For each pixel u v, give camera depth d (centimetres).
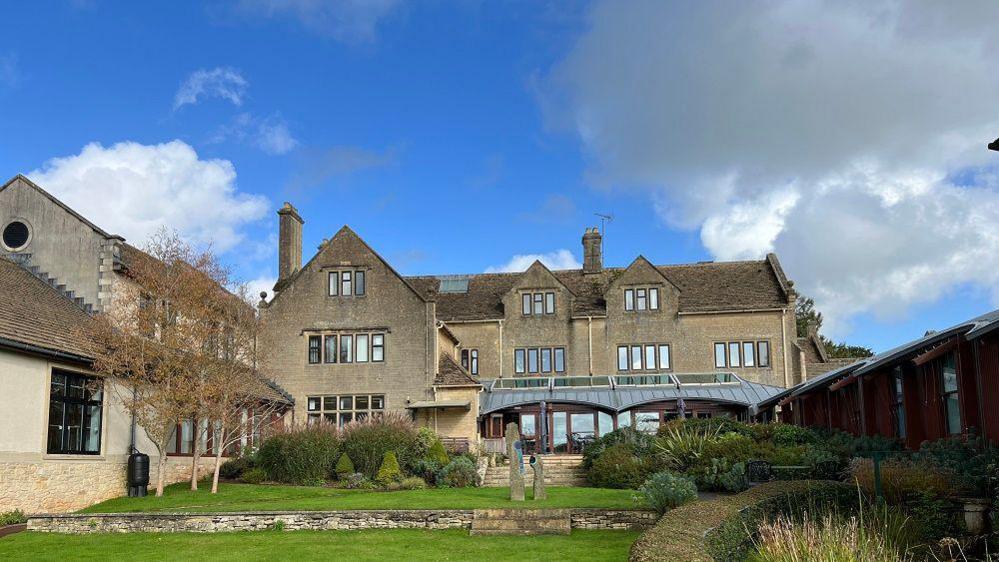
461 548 1661
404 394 3950
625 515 1883
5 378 2116
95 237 2941
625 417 4091
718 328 4556
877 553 1209
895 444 2256
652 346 4581
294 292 4112
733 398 4006
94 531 1927
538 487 2258
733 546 1309
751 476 2227
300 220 4775
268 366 3628
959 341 1878
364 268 4097
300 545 1720
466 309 4812
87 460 2417
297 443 2983
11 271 2777
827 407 3028
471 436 3856
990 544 1296
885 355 2317
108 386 2555
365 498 2345
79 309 2856
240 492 2625
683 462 2727
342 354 4034
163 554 1644
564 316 4675
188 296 2602
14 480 2119
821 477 2139
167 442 2648
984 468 1528
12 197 3020
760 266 4906
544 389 4244
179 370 2584
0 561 1591
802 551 1214
